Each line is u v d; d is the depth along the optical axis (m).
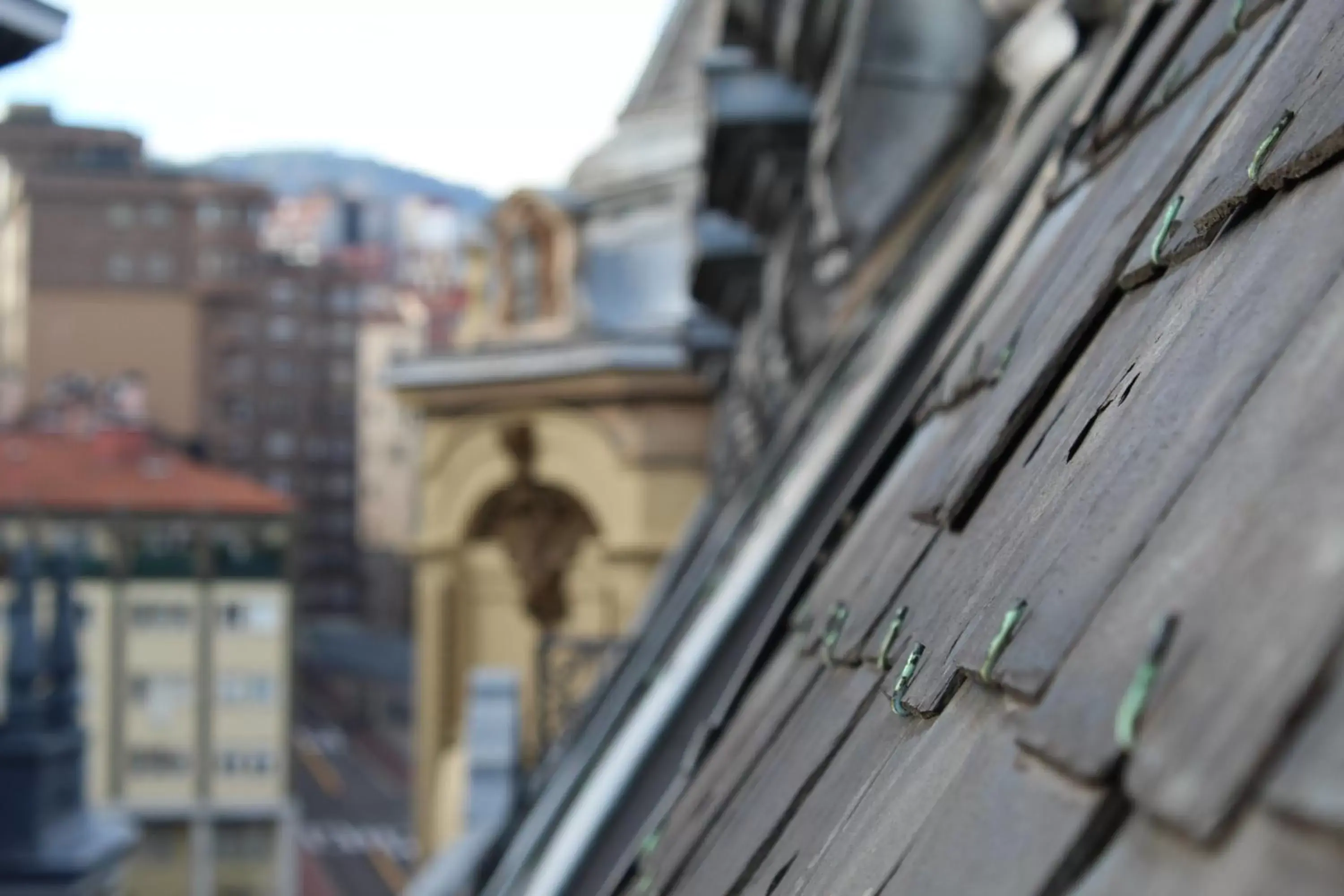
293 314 113.50
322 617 117.44
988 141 5.78
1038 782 1.08
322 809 83.38
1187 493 1.11
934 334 4.84
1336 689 0.77
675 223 21.70
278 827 61.00
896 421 3.62
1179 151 1.94
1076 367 1.87
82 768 12.11
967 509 1.97
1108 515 1.25
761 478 8.14
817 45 6.75
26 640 11.48
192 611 60.41
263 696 61.00
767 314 8.24
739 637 5.56
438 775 23.72
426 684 23.78
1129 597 1.09
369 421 117.19
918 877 1.20
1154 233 1.74
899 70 5.80
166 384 100.12
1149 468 1.23
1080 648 1.12
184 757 60.62
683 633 7.94
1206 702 0.87
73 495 59.62
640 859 3.86
